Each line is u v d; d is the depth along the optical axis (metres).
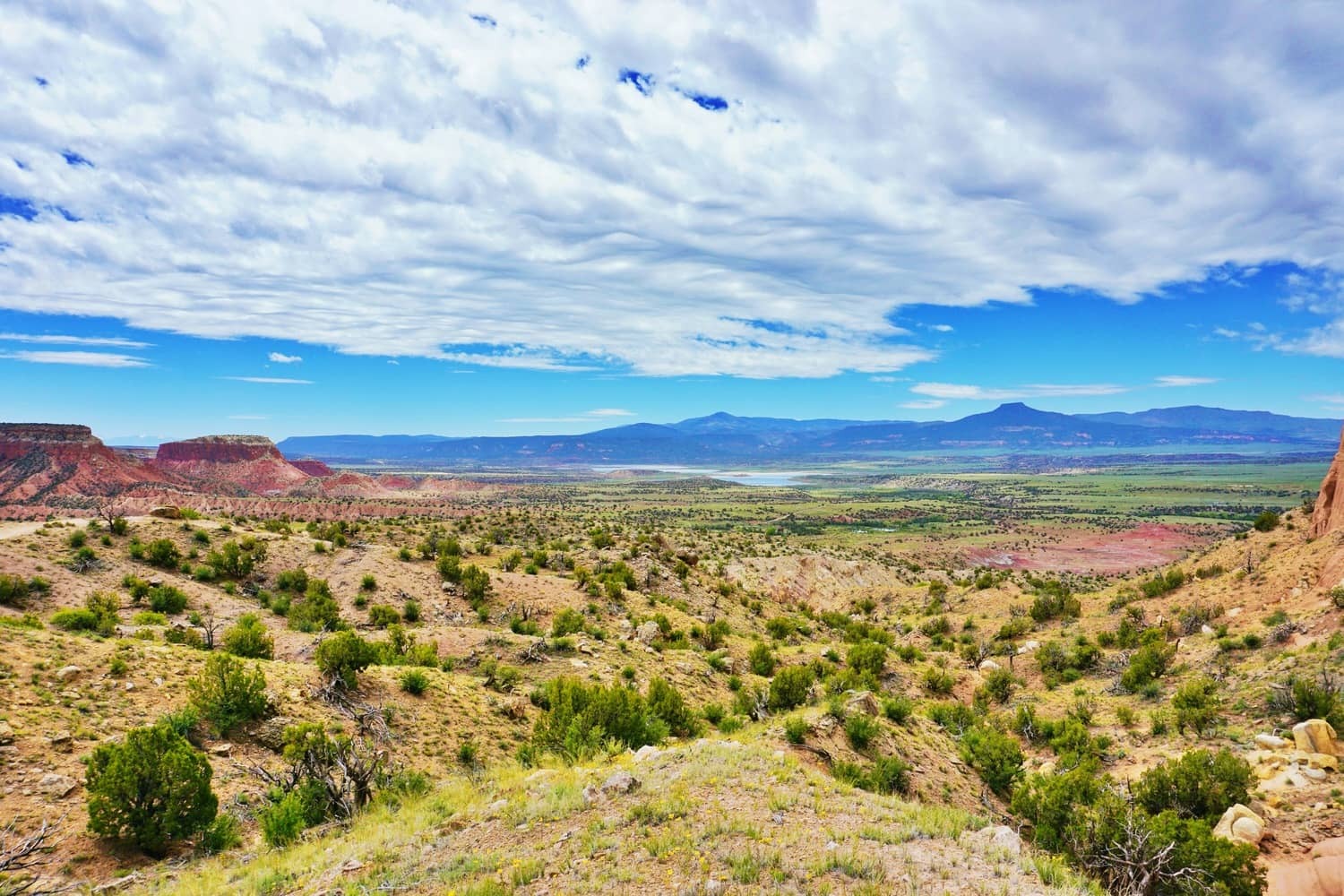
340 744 20.23
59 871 15.00
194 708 23.23
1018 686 52.53
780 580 117.75
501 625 58.12
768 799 14.16
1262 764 25.97
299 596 60.69
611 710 24.72
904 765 24.44
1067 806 18.44
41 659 24.11
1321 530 56.44
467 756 26.03
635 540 101.38
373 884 11.24
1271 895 16.88
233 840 17.23
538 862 11.27
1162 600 62.97
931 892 10.38
